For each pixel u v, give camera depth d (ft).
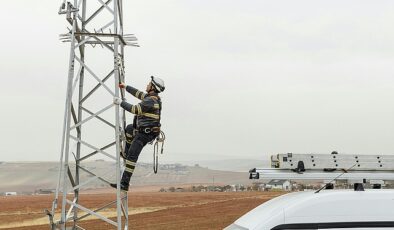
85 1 43.11
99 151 38.32
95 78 38.52
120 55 41.96
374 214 17.28
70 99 37.76
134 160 35.19
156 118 34.83
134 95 36.29
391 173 19.90
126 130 37.04
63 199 37.06
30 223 136.05
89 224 108.06
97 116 39.40
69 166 39.37
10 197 368.27
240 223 18.08
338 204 17.26
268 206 18.11
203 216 119.75
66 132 37.47
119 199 36.14
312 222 17.03
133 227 103.30
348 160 20.07
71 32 39.52
